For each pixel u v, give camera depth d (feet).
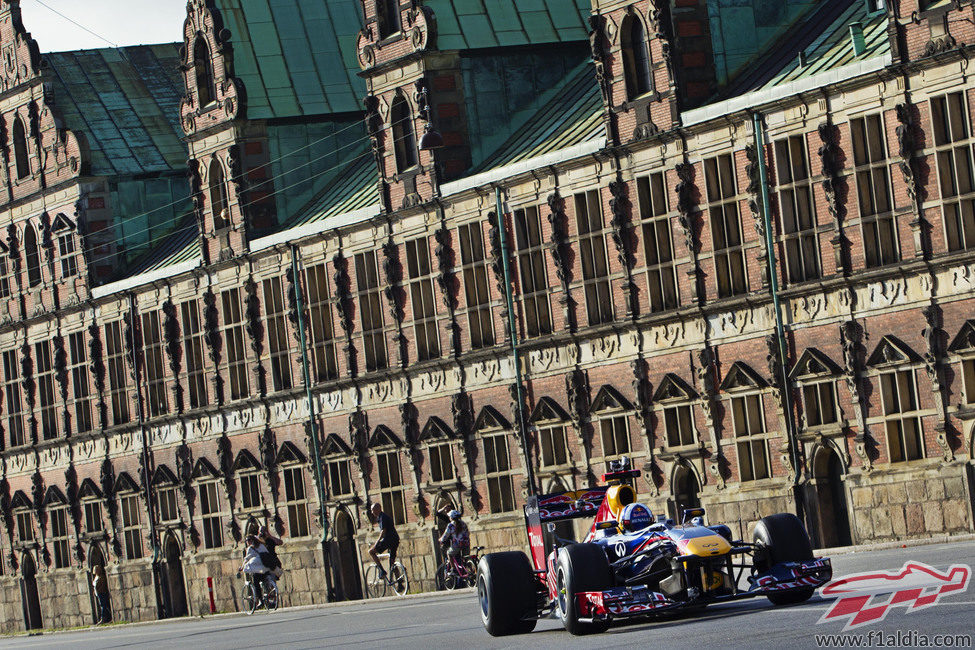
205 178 356.59
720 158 252.21
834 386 237.25
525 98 323.57
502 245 287.48
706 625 119.75
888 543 219.82
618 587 126.52
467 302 296.92
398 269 310.86
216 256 353.51
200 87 357.61
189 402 362.53
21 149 411.13
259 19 368.48
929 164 224.74
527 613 138.41
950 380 223.10
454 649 131.03
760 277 246.47
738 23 274.36
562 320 278.67
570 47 328.70
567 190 276.82
